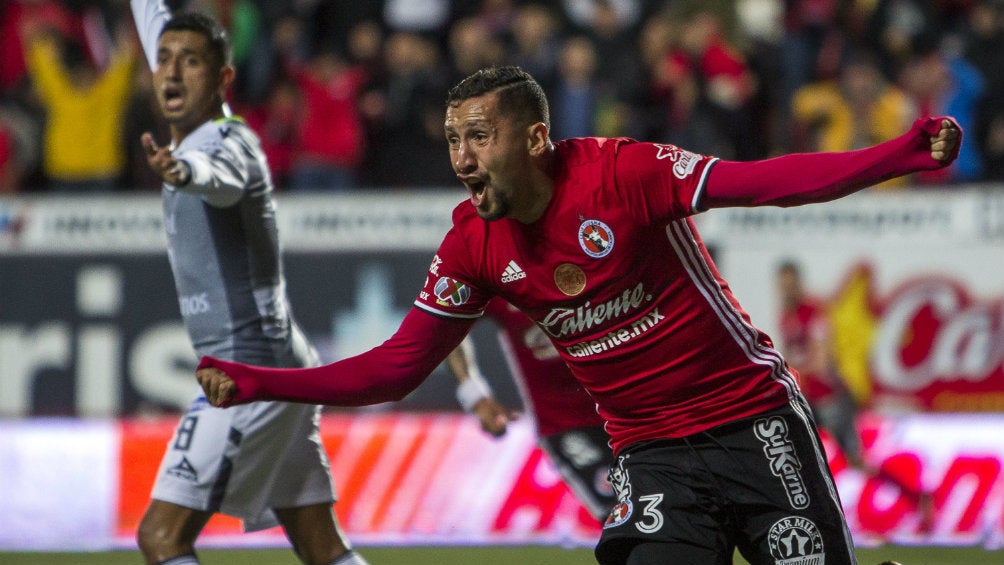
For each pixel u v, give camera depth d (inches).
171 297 1299.2
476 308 542.6
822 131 1556.3
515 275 521.0
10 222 1296.8
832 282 1294.3
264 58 1567.4
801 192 475.5
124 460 1246.3
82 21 1587.1
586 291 513.3
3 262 1294.3
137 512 1238.3
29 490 1235.2
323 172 1481.3
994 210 1298.0
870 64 1604.3
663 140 1508.4
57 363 1289.4
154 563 620.7
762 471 529.3
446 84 1524.4
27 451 1242.0
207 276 641.6
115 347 1293.1
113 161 1470.2
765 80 1568.7
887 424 1248.2
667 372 527.8
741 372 531.5
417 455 1241.4
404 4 1691.7
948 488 1234.6
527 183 500.1
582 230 504.4
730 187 487.5
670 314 518.6
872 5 1683.1
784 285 1289.4
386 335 1295.5
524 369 780.6
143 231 1302.9
